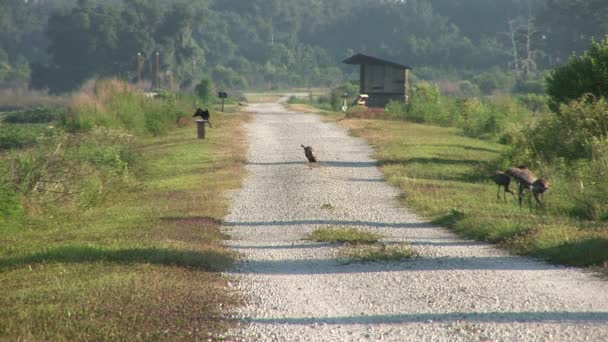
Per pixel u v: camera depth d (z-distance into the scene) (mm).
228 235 45031
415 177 72938
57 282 29797
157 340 22484
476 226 43500
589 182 51500
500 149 98750
